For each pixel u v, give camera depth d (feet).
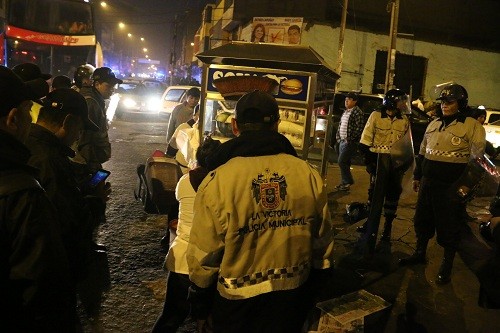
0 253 4.27
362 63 64.80
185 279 8.34
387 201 16.52
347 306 9.81
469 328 10.98
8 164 4.41
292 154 6.17
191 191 8.45
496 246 7.67
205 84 11.51
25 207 4.34
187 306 8.75
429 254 16.11
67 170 7.39
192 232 5.71
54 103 7.45
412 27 71.05
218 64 11.38
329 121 14.06
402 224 20.01
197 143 13.17
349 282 13.23
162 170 15.87
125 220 17.28
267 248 5.62
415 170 14.90
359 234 17.58
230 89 10.88
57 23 42.14
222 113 11.93
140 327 10.18
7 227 4.28
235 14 68.28
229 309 5.60
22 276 4.36
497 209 7.63
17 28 41.04
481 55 70.54
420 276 14.01
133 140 40.24
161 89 71.77
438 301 12.35
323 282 6.32
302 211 5.80
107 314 10.59
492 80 71.61
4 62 41.04
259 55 11.07
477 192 12.35
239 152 5.80
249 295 5.55
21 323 4.52
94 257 12.83
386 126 16.14
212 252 5.57
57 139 7.35
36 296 4.48
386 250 16.20
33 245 4.40
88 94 13.64
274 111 6.11
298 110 11.16
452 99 13.08
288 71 11.05
